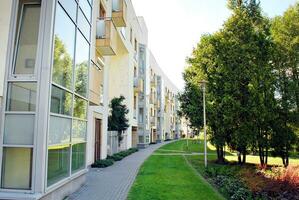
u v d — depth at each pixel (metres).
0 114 6.61
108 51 16.30
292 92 15.38
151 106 50.16
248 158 22.92
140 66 39.44
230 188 8.71
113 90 28.98
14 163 6.46
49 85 6.69
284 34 16.05
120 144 26.44
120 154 22.00
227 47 16.66
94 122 16.12
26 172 6.41
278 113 15.41
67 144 8.20
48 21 6.84
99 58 16.84
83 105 10.12
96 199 8.02
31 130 6.50
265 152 16.84
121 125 23.66
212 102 16.72
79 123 9.55
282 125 15.38
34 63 6.76
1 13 6.98
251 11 17.20
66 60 8.08
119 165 16.62
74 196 8.34
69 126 8.41
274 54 16.06
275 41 16.19
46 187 6.49
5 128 6.55
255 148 16.72
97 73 13.74
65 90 8.00
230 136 16.66
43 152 6.37
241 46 16.30
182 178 11.88
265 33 16.64
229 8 17.56
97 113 16.80
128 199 7.99
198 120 18.06
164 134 66.31
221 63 16.55
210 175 12.15
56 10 7.12
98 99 14.02
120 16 20.30
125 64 29.38
